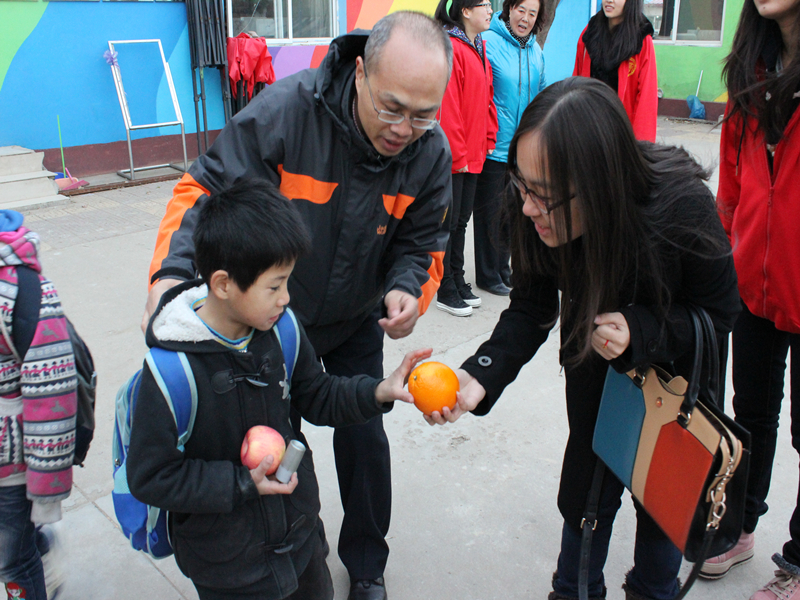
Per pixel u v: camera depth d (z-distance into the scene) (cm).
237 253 130
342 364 233
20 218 175
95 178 740
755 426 234
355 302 212
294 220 137
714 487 139
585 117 135
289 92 191
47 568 218
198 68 785
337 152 192
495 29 470
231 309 139
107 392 346
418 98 167
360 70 179
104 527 262
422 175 203
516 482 293
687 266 152
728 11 1217
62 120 706
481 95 433
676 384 151
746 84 203
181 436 141
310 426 332
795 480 296
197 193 194
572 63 1195
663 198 145
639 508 182
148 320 153
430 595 235
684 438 148
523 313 189
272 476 149
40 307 172
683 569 246
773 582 229
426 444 319
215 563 153
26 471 182
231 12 781
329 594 186
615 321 150
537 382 378
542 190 143
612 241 143
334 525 269
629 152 140
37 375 172
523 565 249
